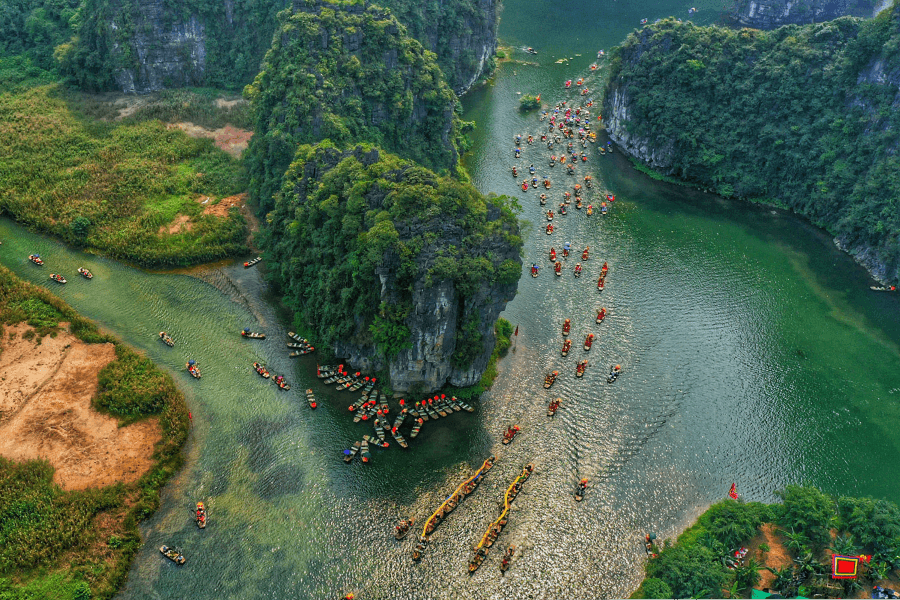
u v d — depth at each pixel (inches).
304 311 4877.0
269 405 4372.5
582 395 4564.5
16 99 7214.6
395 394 4458.7
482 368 4488.2
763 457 4254.4
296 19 5708.7
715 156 6776.6
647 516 3865.7
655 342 5044.3
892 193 5743.1
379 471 4008.4
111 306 5093.5
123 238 5575.8
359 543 3661.4
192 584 3462.1
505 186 6756.9
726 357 4955.7
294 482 3934.5
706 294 5551.2
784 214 6643.7
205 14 7687.0
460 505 3853.3
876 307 5487.2
